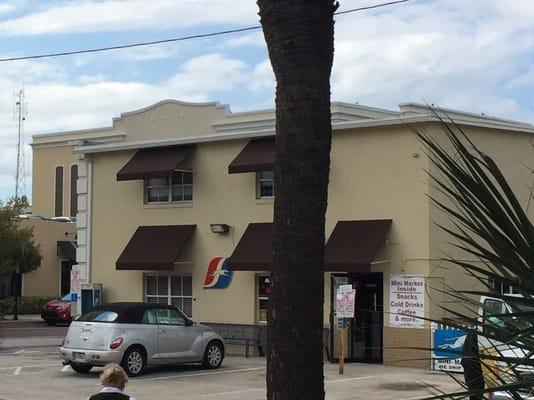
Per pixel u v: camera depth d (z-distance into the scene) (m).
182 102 37.09
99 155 27.75
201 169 25.22
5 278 39.69
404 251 20.48
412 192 20.48
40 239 49.22
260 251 22.86
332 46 5.41
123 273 26.86
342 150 21.97
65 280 50.56
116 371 8.29
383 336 20.53
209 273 24.70
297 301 5.16
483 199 3.23
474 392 3.20
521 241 3.20
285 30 5.33
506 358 3.25
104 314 18.78
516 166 21.56
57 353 25.00
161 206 26.08
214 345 20.41
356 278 21.50
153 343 18.98
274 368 5.16
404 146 20.73
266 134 23.56
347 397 15.23
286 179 5.27
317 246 5.23
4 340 30.69
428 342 19.61
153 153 26.11
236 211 24.28
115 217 27.20
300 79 5.28
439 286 19.44
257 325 23.36
